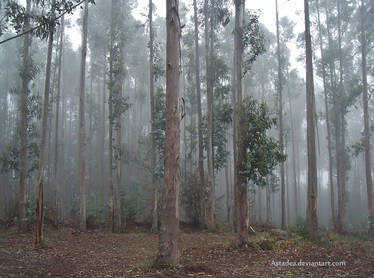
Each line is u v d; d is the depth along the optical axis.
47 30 10.17
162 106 18.30
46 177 32.94
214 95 19.47
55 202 17.89
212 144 19.48
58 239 13.63
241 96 11.06
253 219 26.53
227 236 15.72
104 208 20.70
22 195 15.04
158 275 6.68
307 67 12.92
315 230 12.26
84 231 16.38
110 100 17.94
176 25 7.91
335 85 23.50
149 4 18.36
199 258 9.30
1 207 26.03
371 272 7.54
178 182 7.59
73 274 7.73
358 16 23.69
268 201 26.66
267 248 10.47
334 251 10.27
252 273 7.35
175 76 7.77
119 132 18.86
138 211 22.05
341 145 24.72
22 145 15.42
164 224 7.45
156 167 17.59
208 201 18.31
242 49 11.55
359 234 19.06
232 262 8.59
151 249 11.84
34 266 8.61
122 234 16.19
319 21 24.89
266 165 9.88
